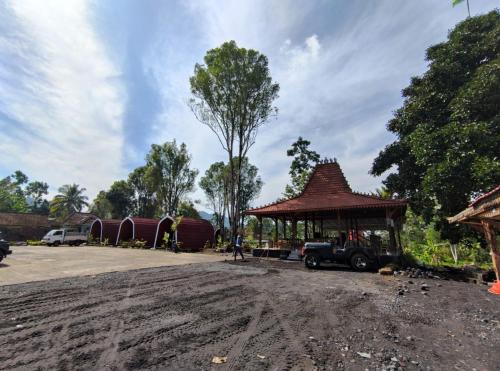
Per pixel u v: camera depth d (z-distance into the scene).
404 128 17.72
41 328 4.91
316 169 22.22
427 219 16.53
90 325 5.09
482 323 5.57
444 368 3.67
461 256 22.30
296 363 3.73
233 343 4.39
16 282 9.03
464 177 11.94
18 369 3.44
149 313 5.89
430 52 16.45
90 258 17.22
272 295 7.73
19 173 79.50
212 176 56.28
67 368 3.49
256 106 29.64
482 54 13.90
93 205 66.56
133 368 3.52
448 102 14.71
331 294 7.95
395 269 12.58
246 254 23.89
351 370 3.56
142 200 62.75
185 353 4.00
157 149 49.88
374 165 19.41
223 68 28.42
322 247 14.33
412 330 5.11
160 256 20.00
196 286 8.86
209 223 32.47
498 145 11.49
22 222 46.06
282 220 23.58
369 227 24.89
